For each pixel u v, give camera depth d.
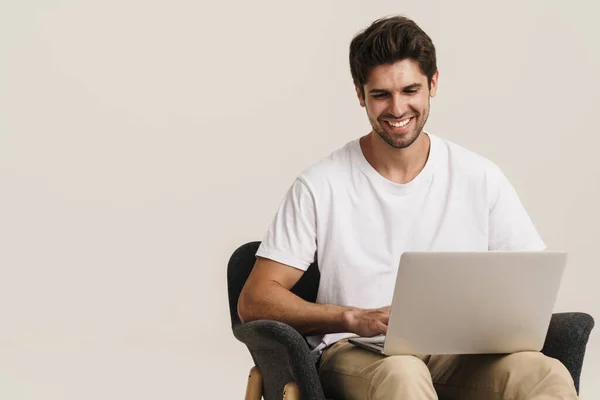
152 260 8.01
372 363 2.85
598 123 7.92
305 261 3.23
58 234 8.08
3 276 8.05
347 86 7.89
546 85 7.88
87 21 8.12
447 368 3.05
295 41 7.96
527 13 7.86
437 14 7.83
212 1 8.05
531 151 7.89
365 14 7.89
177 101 8.04
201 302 7.93
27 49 8.13
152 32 8.08
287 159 7.98
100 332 7.71
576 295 7.83
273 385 3.10
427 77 3.17
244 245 3.43
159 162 8.05
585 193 7.91
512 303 2.79
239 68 8.01
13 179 8.12
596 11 7.88
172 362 6.58
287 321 3.05
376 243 3.24
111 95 8.09
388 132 3.14
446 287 2.71
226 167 7.99
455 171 3.30
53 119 8.13
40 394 5.57
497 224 3.30
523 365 2.81
